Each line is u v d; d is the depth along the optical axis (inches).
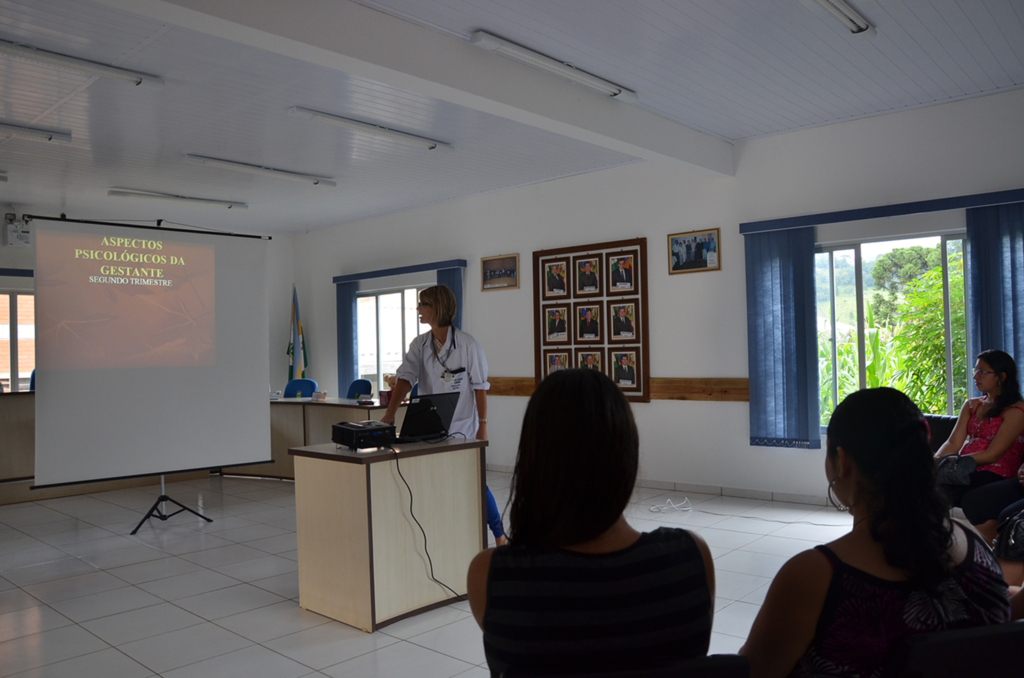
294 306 420.8
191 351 224.1
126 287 213.9
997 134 202.5
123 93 193.0
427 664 121.2
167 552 196.2
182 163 264.2
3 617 148.6
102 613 149.6
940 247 216.7
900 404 46.8
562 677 37.1
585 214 290.0
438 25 159.6
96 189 302.8
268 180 292.5
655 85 197.2
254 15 133.3
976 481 157.8
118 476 210.4
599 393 43.1
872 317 229.8
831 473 48.9
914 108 215.5
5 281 342.0
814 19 159.0
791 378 236.2
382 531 137.8
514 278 313.3
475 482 155.7
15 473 268.5
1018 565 81.7
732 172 250.8
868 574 44.2
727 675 38.4
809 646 45.4
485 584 43.4
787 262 237.3
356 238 390.3
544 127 195.8
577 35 165.9
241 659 124.9
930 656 38.7
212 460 226.2
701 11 154.8
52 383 201.6
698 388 259.3
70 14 148.8
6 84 185.2
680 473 264.5
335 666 121.1
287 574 174.2
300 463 149.7
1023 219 196.4
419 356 170.4
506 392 316.5
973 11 156.4
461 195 330.3
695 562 44.0
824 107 215.8
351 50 147.3
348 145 246.4
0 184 292.2
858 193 225.6
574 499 41.8
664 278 268.1
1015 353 197.0
